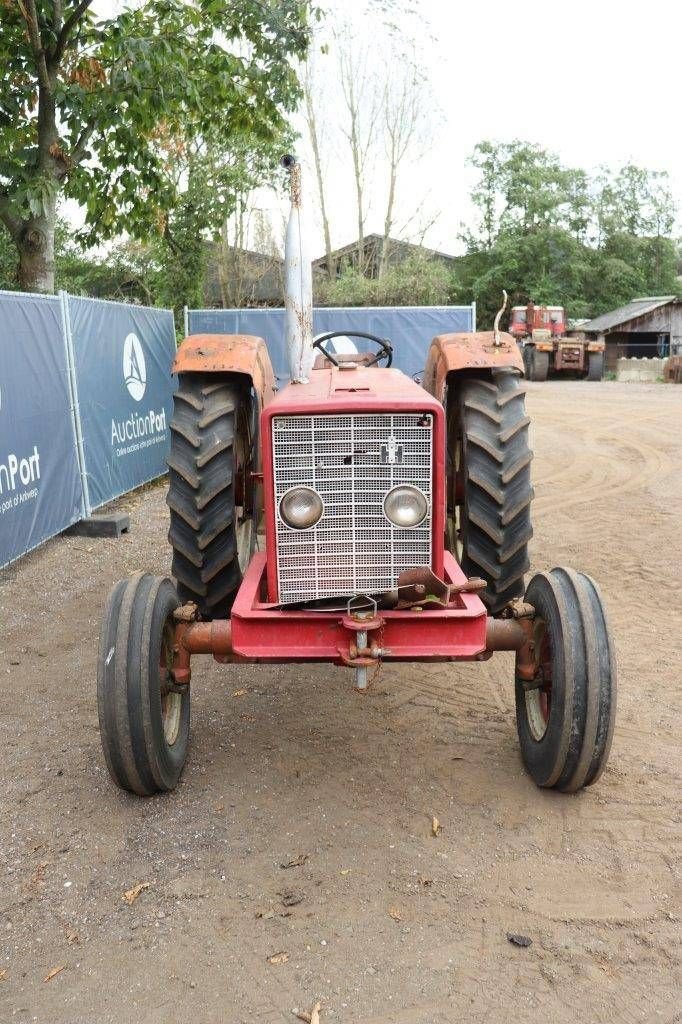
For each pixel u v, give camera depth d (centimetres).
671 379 2673
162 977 240
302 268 336
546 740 315
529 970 241
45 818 318
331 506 306
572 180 4331
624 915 263
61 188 955
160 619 309
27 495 634
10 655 479
